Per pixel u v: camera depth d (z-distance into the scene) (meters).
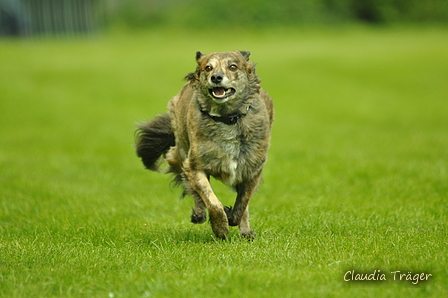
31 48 145.88
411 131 70.12
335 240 23.92
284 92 103.06
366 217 28.88
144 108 89.50
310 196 35.34
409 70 119.56
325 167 44.53
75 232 27.33
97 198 36.38
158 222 29.80
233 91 24.30
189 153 25.39
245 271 19.14
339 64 124.69
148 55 135.62
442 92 104.44
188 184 25.92
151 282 18.30
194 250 22.70
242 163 24.89
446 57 130.25
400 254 21.12
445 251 21.34
